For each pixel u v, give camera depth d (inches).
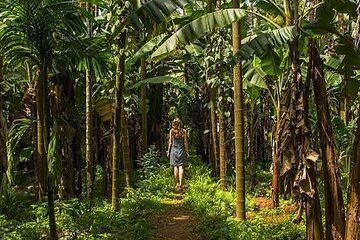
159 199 402.0
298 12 230.4
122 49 300.8
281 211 338.6
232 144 488.7
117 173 334.6
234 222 293.6
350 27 353.4
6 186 305.0
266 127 541.3
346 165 401.4
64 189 344.8
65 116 328.8
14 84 403.2
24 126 297.1
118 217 307.6
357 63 227.9
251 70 346.6
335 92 440.8
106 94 396.2
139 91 558.9
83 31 249.1
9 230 277.4
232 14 214.1
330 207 214.1
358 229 195.9
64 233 270.2
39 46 236.1
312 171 213.6
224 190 420.8
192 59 553.6
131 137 549.3
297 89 216.7
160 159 635.5
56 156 244.4
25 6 222.8
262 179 482.0
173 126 468.1
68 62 250.2
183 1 197.5
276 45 205.2
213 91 465.4
